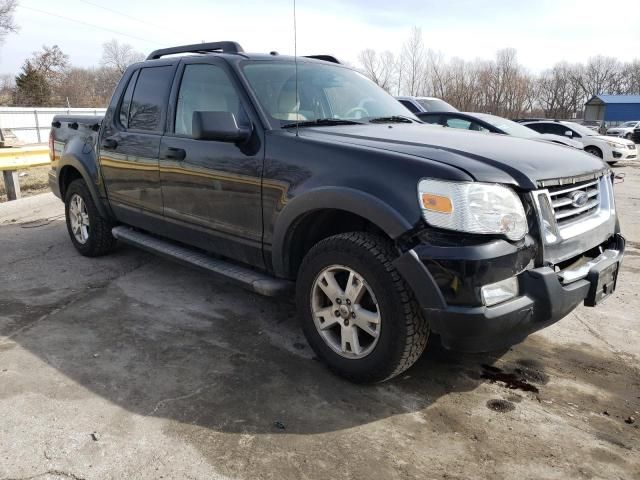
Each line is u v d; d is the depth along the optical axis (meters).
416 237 2.50
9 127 26.05
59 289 4.33
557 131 14.86
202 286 4.44
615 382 3.04
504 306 2.43
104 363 3.12
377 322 2.71
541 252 2.55
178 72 3.92
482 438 2.51
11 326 3.61
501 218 2.41
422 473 2.27
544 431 2.57
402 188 2.53
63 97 55.97
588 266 2.84
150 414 2.62
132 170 4.22
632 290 4.52
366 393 2.86
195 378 2.98
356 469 2.28
